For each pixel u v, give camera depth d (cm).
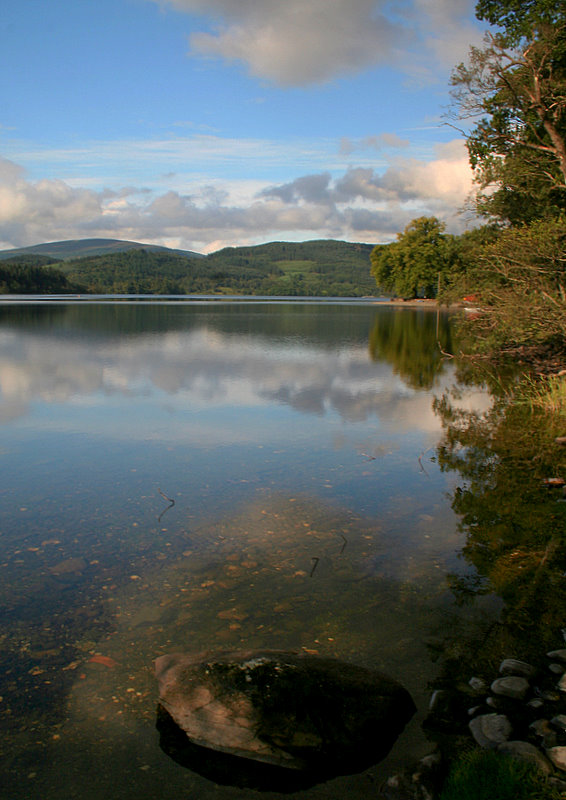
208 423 1073
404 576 498
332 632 413
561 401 1245
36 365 1817
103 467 807
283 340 2878
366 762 299
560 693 343
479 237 2308
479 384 1591
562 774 278
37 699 345
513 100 1838
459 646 397
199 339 2864
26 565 517
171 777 292
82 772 295
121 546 556
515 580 491
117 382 1511
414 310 6606
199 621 427
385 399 1343
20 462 827
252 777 293
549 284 1688
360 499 690
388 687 341
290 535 584
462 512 650
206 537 577
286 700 322
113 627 421
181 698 330
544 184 2033
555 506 670
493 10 2033
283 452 891
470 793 270
